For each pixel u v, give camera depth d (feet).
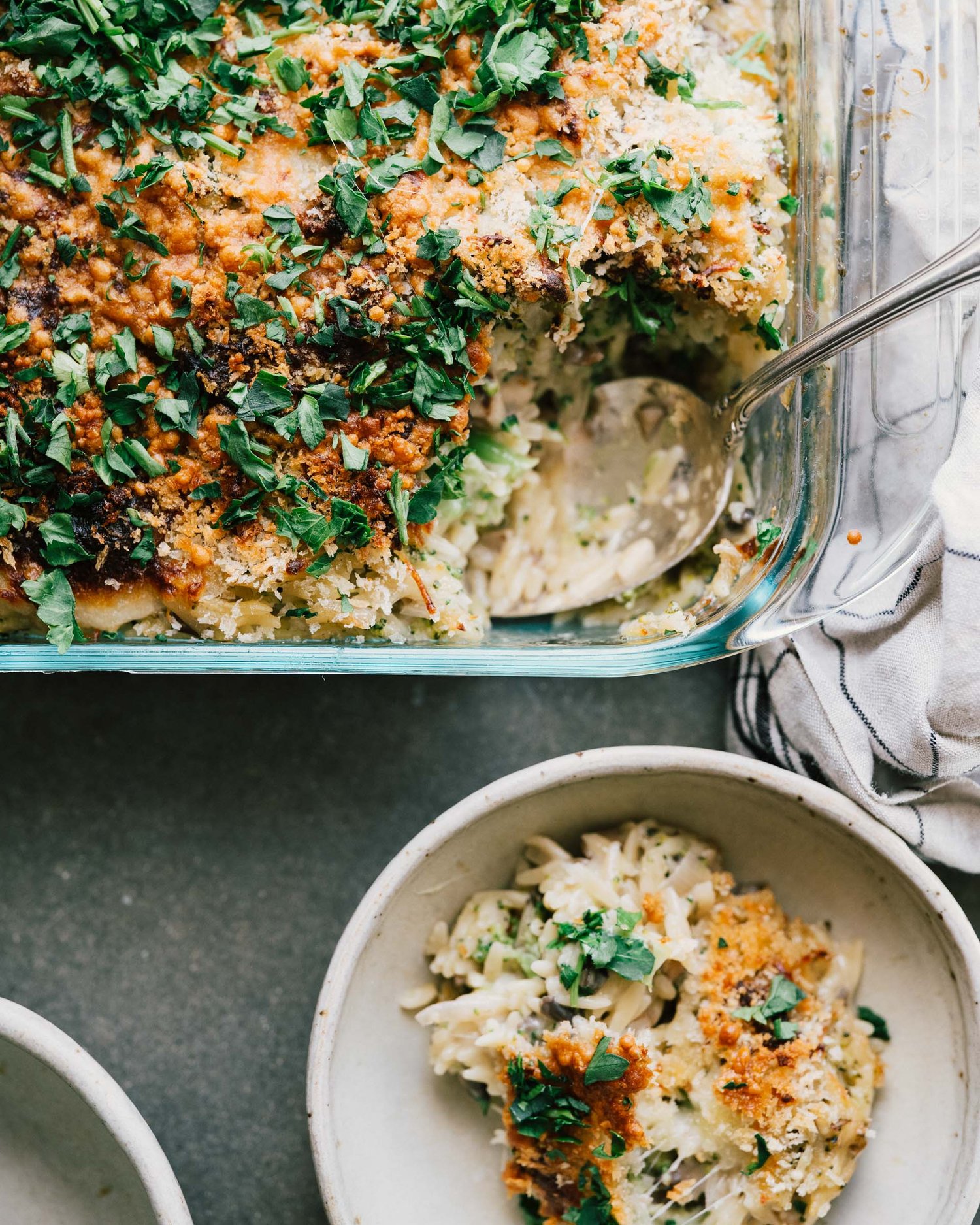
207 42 1.71
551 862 1.82
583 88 1.71
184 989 1.93
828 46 1.74
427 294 1.70
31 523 1.73
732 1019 1.76
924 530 1.77
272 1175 1.91
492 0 1.69
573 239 1.70
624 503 1.86
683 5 1.74
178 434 1.71
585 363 1.82
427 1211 1.80
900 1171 1.78
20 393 1.71
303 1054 1.92
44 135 1.71
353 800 1.94
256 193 1.70
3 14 1.71
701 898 1.81
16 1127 1.82
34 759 1.95
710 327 1.80
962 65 1.75
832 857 1.81
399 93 1.71
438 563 1.78
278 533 1.72
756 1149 1.74
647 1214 1.76
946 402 1.76
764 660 1.86
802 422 1.73
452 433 1.73
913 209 1.75
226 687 1.95
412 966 1.83
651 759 1.75
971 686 1.78
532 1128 1.74
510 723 1.95
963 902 1.91
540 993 1.77
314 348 1.70
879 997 1.81
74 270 1.71
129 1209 1.79
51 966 1.93
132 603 1.74
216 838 1.94
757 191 1.74
